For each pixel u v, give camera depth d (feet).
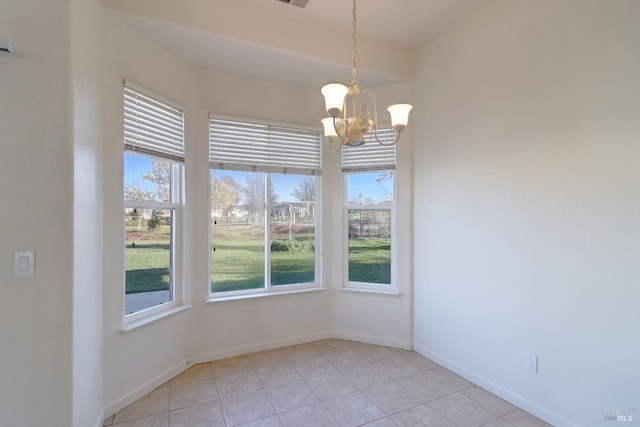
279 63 9.20
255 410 7.05
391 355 9.93
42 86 5.06
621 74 5.46
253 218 10.58
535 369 6.77
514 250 7.23
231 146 10.03
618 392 5.49
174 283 9.00
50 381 5.06
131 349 7.39
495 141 7.70
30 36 5.02
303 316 11.00
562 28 6.32
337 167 11.46
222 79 9.80
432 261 9.64
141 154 7.79
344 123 5.77
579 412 6.02
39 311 5.02
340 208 11.41
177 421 6.66
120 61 7.23
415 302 10.30
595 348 5.80
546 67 6.61
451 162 8.98
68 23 5.20
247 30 8.12
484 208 7.98
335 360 9.57
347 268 11.53
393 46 10.05
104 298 6.79
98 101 6.55
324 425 6.52
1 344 4.89
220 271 10.06
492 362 7.73
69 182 5.17
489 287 7.82
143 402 7.36
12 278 4.92
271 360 9.57
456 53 8.83
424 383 8.21
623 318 5.44
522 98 7.08
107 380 6.83
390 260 10.99
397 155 10.61
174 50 8.47
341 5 8.11
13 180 4.93
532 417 6.75
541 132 6.70
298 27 8.73
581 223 6.01
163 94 8.38
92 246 6.16
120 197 7.23
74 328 5.23
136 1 7.01
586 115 5.94
